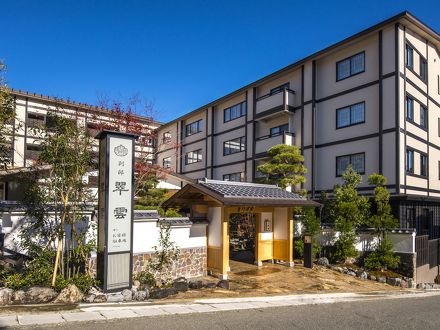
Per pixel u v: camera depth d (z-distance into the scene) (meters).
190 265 9.91
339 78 18.19
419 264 12.57
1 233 8.88
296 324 5.88
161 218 9.54
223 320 5.86
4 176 10.03
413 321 6.47
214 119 27.19
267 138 20.83
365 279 11.63
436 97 19.08
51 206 7.56
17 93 20.03
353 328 5.82
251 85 22.86
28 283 6.77
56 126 7.34
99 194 7.45
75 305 6.13
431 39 18.16
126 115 16.50
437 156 18.73
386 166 15.56
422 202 16.73
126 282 7.29
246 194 10.39
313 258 12.45
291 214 11.99
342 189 13.82
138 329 5.10
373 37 16.72
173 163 31.41
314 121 18.91
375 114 16.31
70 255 7.80
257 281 9.84
